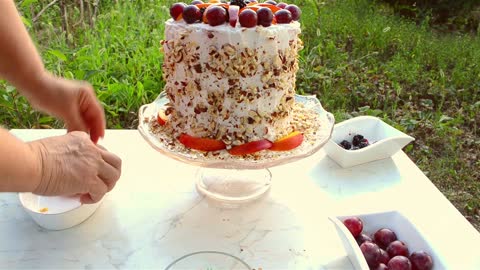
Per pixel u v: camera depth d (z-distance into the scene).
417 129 3.06
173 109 1.45
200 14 1.35
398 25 4.56
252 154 1.33
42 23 3.57
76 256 1.17
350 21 4.45
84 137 1.05
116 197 1.41
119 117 2.87
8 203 1.37
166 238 1.24
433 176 2.65
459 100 3.47
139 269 1.13
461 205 2.46
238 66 1.29
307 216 1.35
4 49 1.15
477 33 4.75
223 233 1.27
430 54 4.02
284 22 1.39
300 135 1.39
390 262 1.11
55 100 1.24
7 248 1.18
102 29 3.49
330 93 3.28
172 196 1.42
